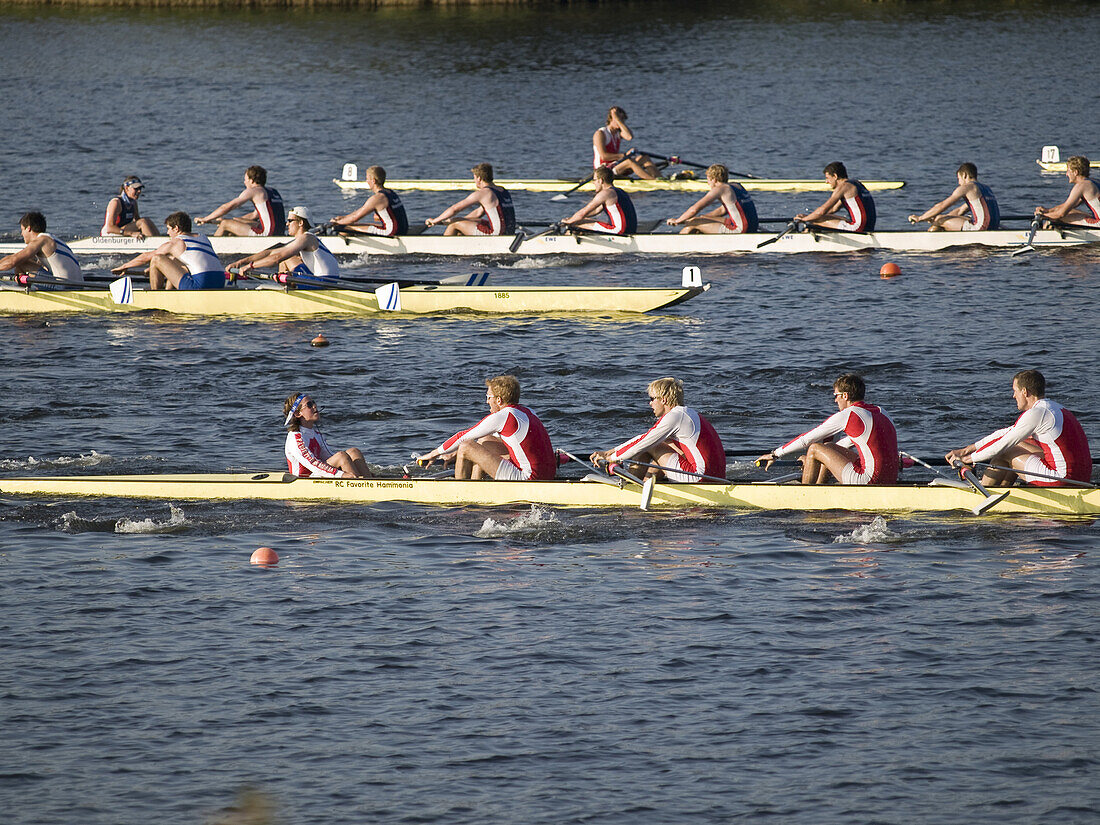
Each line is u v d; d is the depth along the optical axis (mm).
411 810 31688
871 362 75500
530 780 32906
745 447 61094
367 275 101562
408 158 158375
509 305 90062
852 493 52219
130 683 37969
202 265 90688
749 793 32281
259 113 186875
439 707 36562
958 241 107438
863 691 37219
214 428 63938
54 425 64250
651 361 77000
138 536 50031
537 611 42938
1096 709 35906
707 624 41844
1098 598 43250
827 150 160000
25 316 89500
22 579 45625
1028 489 51312
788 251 108062
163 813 31594
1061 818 31016
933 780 32688
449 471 57031
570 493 53219
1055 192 132875
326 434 63344
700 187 140375
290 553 48344
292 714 36219
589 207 106812
